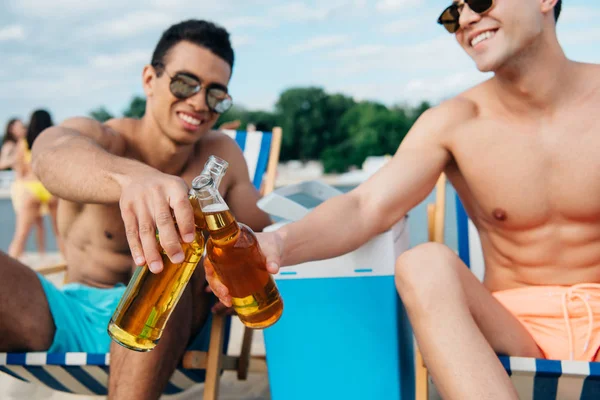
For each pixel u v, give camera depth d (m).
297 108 37.56
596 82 1.87
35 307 2.09
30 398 2.83
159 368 1.91
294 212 1.97
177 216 1.28
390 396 1.93
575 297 1.84
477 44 1.80
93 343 2.19
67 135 1.96
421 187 1.96
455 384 1.48
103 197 1.59
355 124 35.19
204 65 2.30
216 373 2.14
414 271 1.61
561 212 1.86
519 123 1.90
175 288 1.34
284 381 1.98
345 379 1.95
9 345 2.07
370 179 1.93
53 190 1.71
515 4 1.75
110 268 2.42
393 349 1.92
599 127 1.82
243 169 2.64
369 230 1.87
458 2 1.81
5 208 18.02
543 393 1.68
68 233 2.48
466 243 2.54
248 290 1.34
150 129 2.41
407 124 33.00
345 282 1.94
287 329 1.97
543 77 1.82
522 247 1.94
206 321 2.32
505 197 1.91
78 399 2.80
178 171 2.50
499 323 1.74
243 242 1.32
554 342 1.82
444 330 1.54
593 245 1.86
